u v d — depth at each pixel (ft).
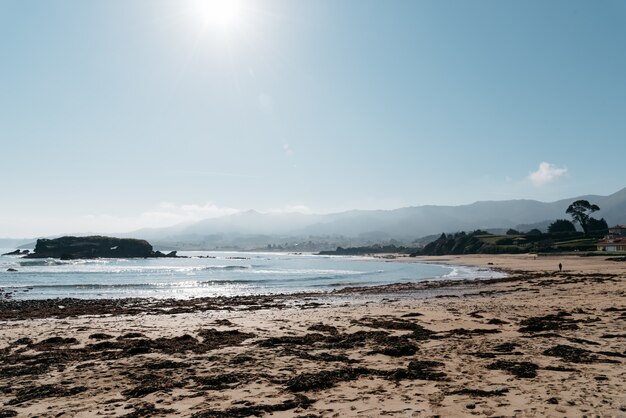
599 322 56.18
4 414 24.77
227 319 70.33
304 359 38.88
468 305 83.71
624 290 102.83
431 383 29.89
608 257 314.35
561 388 27.45
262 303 103.04
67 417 24.25
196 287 160.35
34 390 29.73
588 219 569.64
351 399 26.55
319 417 23.39
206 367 36.14
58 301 108.58
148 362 37.99
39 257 499.10
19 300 114.83
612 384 28.09
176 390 29.50
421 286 151.02
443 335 50.34
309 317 71.56
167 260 529.04
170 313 84.48
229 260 570.05
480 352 39.91
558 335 47.16
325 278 207.72
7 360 40.45
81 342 50.37
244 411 24.64
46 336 55.01
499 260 374.22
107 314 83.05
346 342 47.19
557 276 170.40
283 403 25.91
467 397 26.27
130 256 561.43
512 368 33.01
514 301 89.10
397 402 25.66
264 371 34.40
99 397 28.17
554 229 593.01
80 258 499.51
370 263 440.45
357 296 118.93
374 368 34.94
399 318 66.54
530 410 23.35
